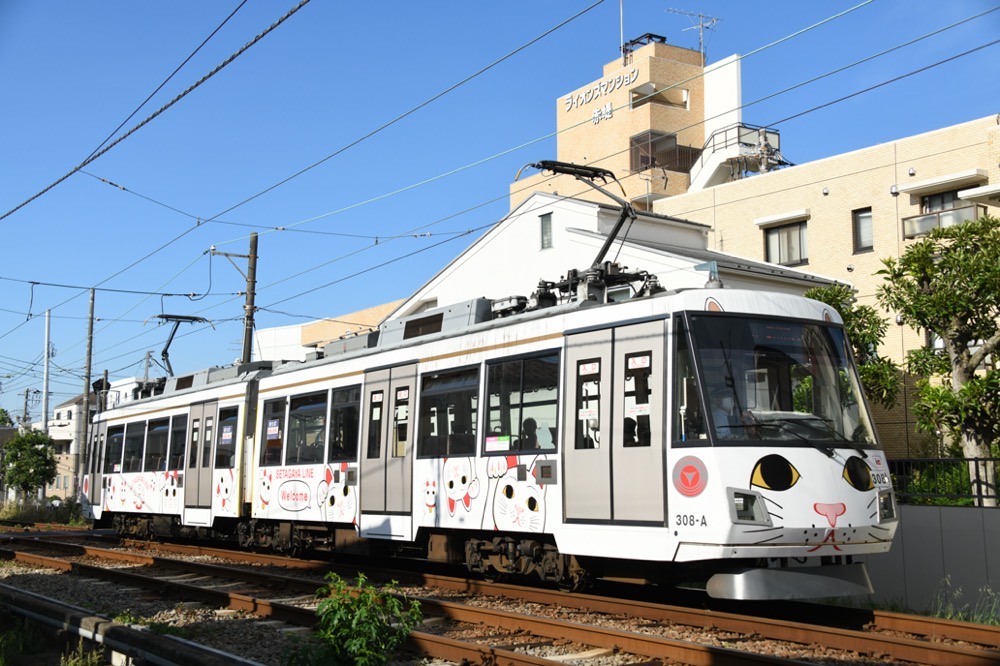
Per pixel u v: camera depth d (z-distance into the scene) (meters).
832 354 10.34
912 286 14.02
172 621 10.76
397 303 38.00
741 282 21.45
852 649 8.27
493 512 11.85
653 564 10.29
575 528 10.61
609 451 10.29
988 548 11.02
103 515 25.06
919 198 24.80
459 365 12.84
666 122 41.31
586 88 44.78
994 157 23.19
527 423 11.51
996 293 13.21
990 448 12.93
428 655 8.58
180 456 20.56
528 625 9.48
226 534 20.14
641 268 21.89
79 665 8.86
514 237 26.03
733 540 9.01
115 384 54.78
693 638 8.91
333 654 6.97
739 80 41.22
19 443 40.47
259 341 45.94
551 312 11.46
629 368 10.24
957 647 7.84
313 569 15.66
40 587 14.18
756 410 9.59
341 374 15.45
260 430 17.61
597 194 42.62
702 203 30.17
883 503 9.81
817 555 9.38
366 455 14.48
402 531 13.48
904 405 23.67
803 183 27.41
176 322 25.33
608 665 8.09
